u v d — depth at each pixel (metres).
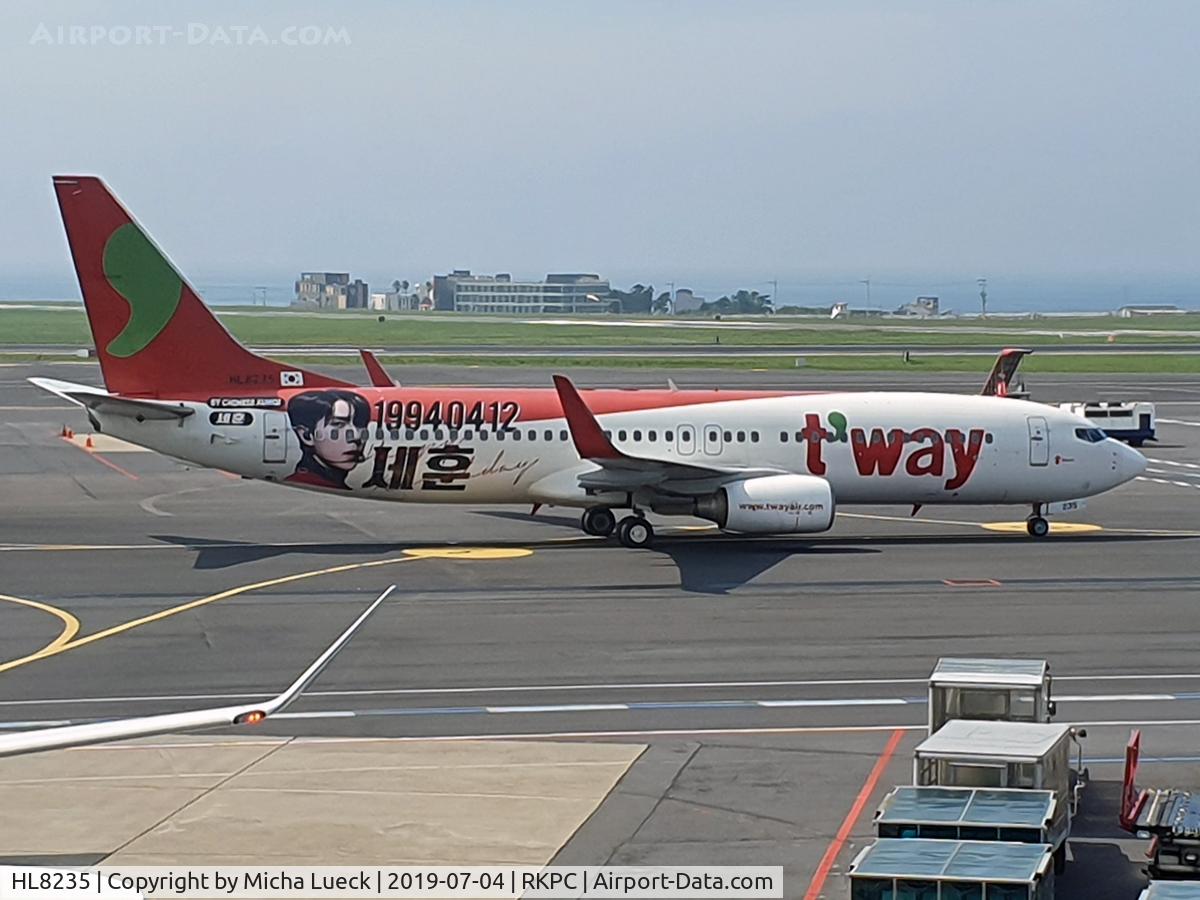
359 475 75.75
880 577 68.88
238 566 70.94
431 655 53.66
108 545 76.75
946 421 80.06
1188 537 81.81
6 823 35.59
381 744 42.56
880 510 92.12
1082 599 64.25
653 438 77.88
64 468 108.31
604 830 35.47
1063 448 80.44
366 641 55.81
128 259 74.00
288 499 94.19
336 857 33.44
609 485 75.12
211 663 52.47
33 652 53.94
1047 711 39.81
